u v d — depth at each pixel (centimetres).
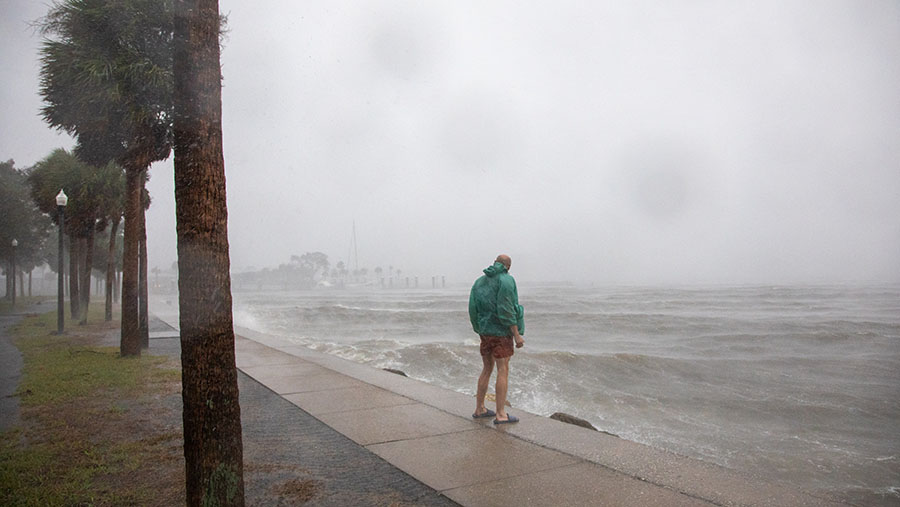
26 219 3300
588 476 429
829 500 374
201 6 303
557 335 2462
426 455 491
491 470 447
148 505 383
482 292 613
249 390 826
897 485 632
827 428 891
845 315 3728
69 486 418
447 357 1408
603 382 1216
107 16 1027
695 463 460
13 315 2839
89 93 1069
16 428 596
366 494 397
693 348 1934
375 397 761
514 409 696
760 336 2277
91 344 1488
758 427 893
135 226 1221
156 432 588
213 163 300
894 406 1030
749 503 369
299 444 532
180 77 300
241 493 304
